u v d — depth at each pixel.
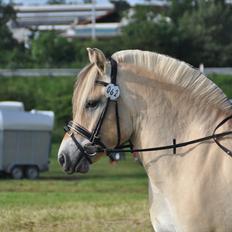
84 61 62.50
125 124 8.36
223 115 8.38
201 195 8.04
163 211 8.31
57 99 50.75
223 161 8.12
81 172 8.35
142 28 62.47
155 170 8.34
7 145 31.84
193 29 63.88
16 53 65.19
